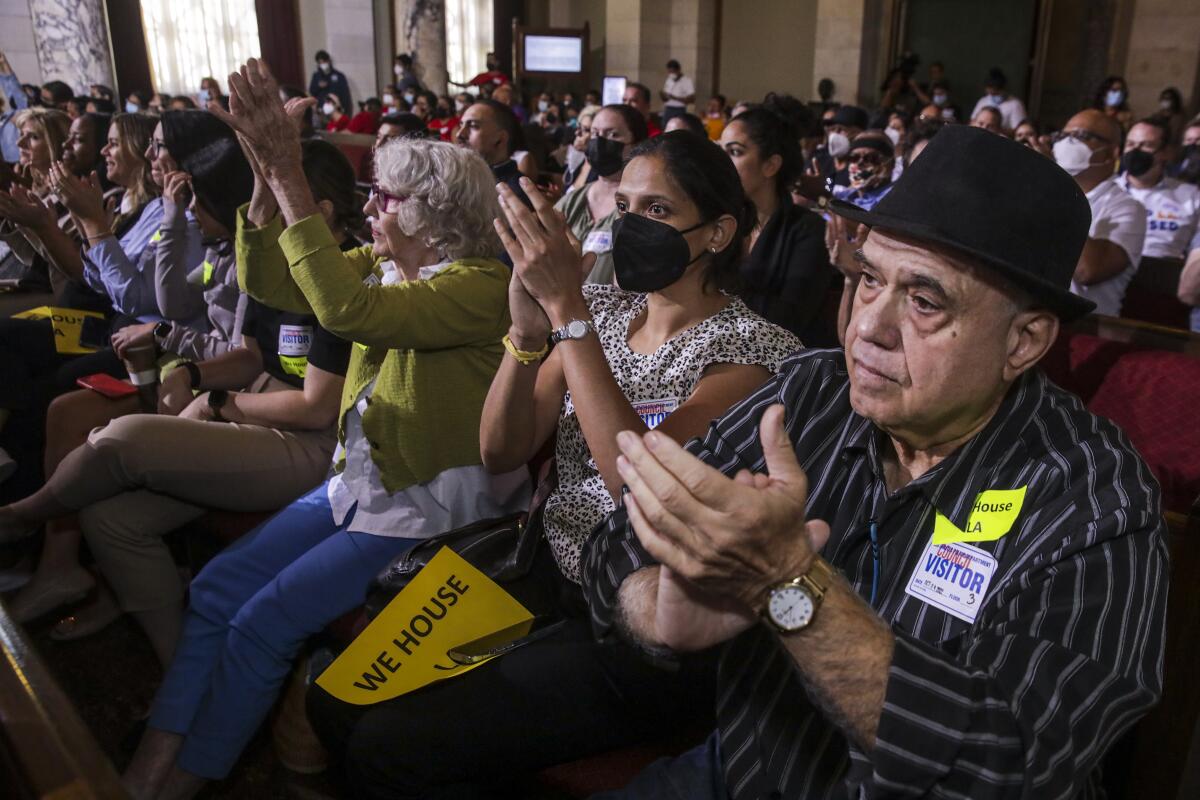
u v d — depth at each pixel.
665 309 1.55
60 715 0.68
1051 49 12.34
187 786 1.74
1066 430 0.94
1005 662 0.77
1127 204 3.06
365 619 1.75
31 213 3.09
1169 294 3.29
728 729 1.03
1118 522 0.83
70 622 2.38
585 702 1.33
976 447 0.95
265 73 1.60
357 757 1.36
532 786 1.50
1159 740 1.23
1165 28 11.41
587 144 3.28
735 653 1.04
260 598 1.74
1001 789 0.70
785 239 2.64
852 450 1.05
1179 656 1.20
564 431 1.57
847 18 12.83
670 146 1.48
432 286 1.67
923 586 0.95
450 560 1.57
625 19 13.49
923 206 0.86
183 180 2.68
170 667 1.82
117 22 12.46
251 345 2.27
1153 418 1.78
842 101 13.12
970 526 0.93
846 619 0.73
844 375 1.12
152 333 2.48
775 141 2.63
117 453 1.88
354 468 1.80
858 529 1.01
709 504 0.69
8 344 2.90
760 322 1.50
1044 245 0.85
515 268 1.36
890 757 0.71
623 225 1.48
